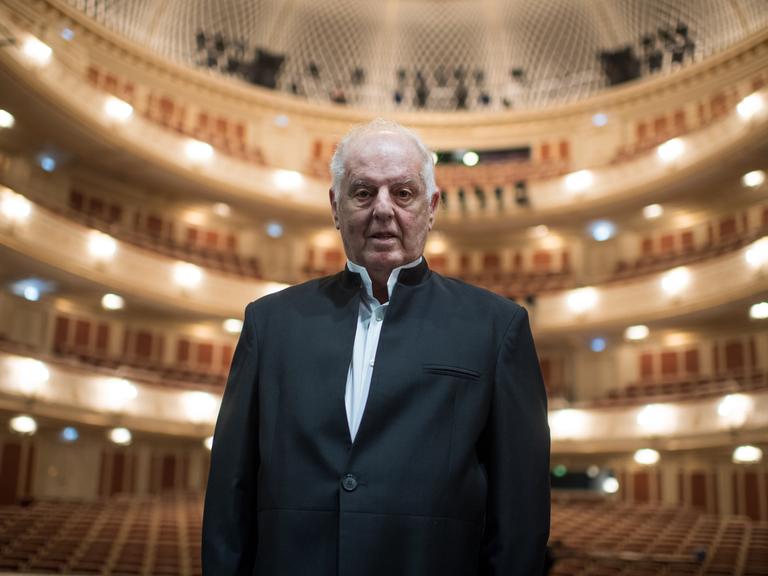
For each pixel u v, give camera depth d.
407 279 1.34
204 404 12.16
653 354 13.89
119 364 12.51
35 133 11.84
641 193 13.69
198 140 13.79
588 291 13.44
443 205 15.20
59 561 6.76
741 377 12.42
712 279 11.84
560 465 13.67
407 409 1.23
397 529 1.16
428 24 17.91
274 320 1.37
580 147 15.95
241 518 1.29
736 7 14.73
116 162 12.95
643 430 11.77
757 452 10.85
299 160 16.19
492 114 16.50
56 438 11.91
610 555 5.88
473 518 1.21
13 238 10.02
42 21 12.53
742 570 6.79
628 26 16.48
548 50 17.53
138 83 14.54
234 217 15.25
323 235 15.91
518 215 14.93
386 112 16.61
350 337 1.31
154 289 12.29
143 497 12.08
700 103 14.63
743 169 12.52
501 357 1.30
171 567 6.65
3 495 11.09
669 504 12.59
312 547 1.18
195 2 16.02
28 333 11.98
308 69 17.64
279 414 1.27
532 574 1.21
